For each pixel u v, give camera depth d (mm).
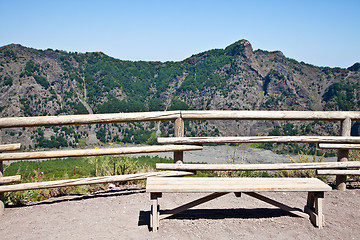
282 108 154875
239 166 4504
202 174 7203
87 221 3842
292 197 4793
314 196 3660
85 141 115875
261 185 3557
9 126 4145
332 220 3832
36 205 4547
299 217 3875
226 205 4375
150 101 168000
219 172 6953
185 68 199500
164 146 4465
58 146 109875
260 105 158125
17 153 4180
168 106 163875
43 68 164375
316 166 4777
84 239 3332
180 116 4488
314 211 3770
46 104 139000
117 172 6500
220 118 4523
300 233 3461
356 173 4855
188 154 31781
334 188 5191
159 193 3459
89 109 150625
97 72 178875
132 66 197375
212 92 163000
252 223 3725
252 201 4566
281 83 169750
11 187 4176
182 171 4578
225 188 3412
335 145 4820
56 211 4238
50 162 15953
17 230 3633
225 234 3434
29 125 4164
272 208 4246
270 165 4594
